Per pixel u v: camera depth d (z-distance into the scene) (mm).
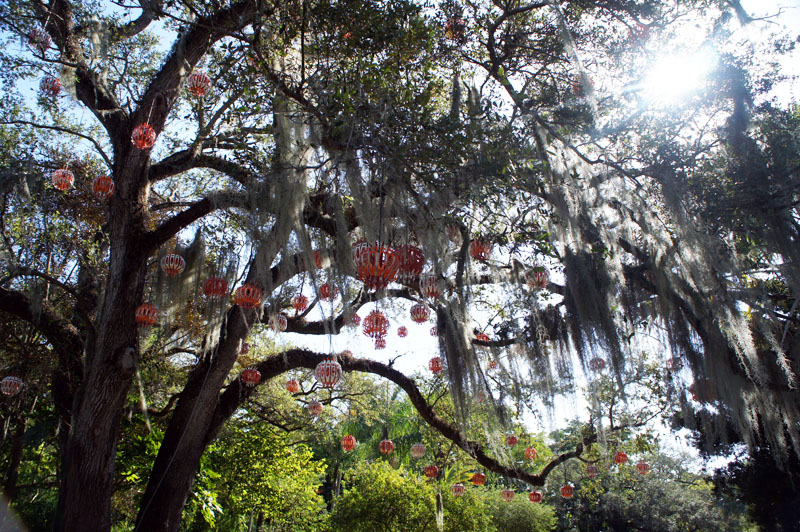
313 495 16844
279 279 5688
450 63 7098
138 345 6379
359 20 5484
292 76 5926
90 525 5547
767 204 5754
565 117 5762
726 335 5754
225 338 6754
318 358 7863
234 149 7344
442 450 12719
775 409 6238
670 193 5715
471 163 5059
